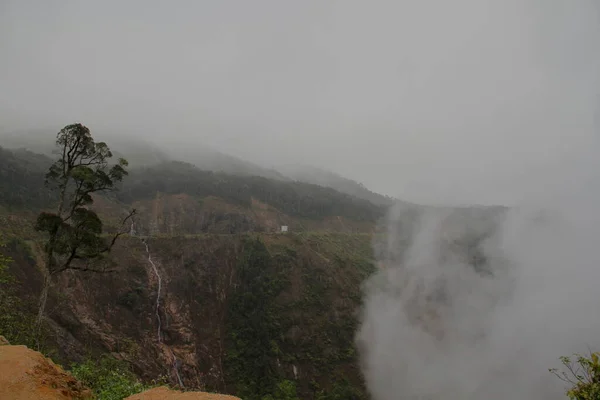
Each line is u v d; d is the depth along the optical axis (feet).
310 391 188.34
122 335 169.27
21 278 148.46
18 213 223.51
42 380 25.08
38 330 66.85
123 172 75.56
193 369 180.24
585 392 29.35
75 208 72.23
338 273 264.11
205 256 231.91
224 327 205.98
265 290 223.51
